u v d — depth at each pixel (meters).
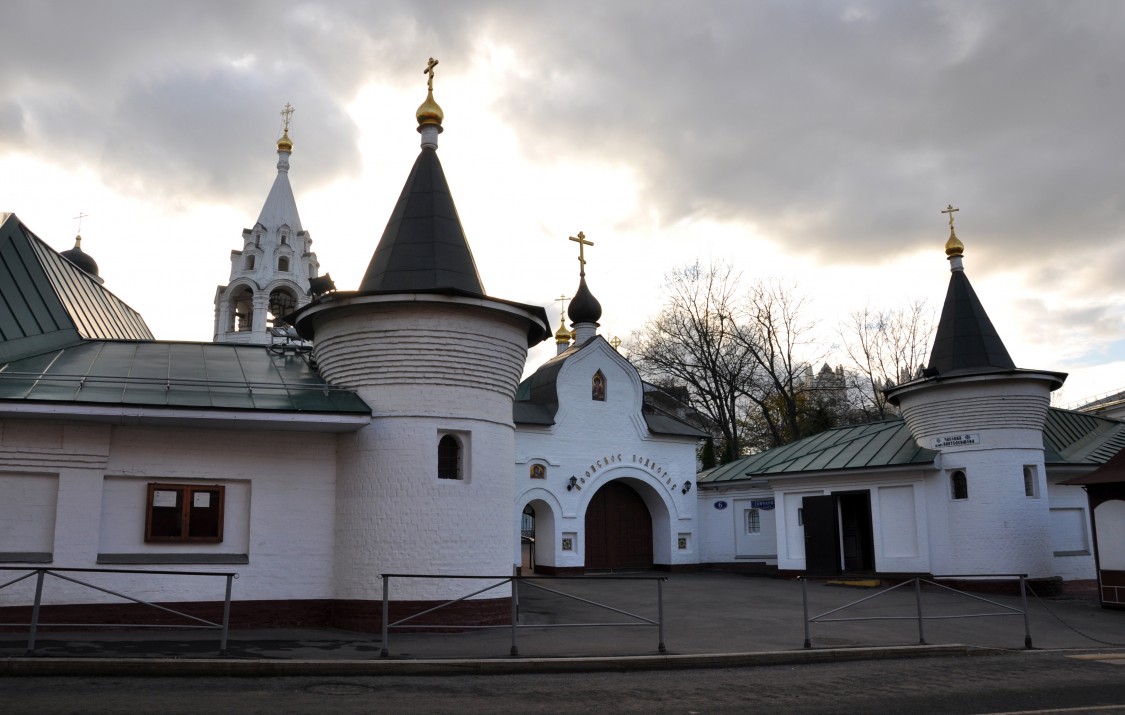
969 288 25.64
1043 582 23.44
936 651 14.20
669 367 49.69
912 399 25.73
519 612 18.48
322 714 8.61
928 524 25.22
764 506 32.06
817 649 13.61
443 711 8.93
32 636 10.91
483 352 15.79
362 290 15.66
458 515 15.24
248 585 14.80
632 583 26.27
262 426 14.83
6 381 13.87
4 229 17.22
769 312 49.22
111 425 14.38
